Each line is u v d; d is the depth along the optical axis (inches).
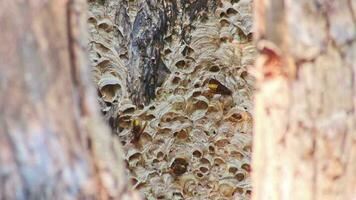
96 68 33.7
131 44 34.6
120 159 11.6
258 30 12.5
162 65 35.5
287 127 12.6
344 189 12.8
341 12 12.0
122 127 34.7
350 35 12.1
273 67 12.5
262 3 12.4
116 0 34.1
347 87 12.3
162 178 35.6
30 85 10.2
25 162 10.2
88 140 11.0
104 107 34.0
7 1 10.0
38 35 10.2
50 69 10.4
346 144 12.6
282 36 12.1
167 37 35.4
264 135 13.1
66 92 10.6
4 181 10.1
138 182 35.0
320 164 12.6
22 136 10.2
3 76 10.0
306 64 12.2
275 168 13.0
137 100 35.0
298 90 12.3
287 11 11.9
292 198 12.9
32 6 10.2
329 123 12.4
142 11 34.7
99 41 33.7
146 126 35.3
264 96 12.8
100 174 11.1
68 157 10.6
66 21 10.6
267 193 13.2
